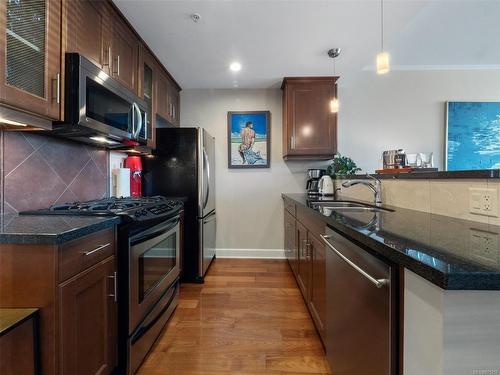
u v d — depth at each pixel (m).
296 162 3.54
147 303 1.61
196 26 2.11
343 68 2.91
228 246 3.60
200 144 2.76
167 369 1.51
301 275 2.34
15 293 0.99
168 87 3.08
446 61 3.37
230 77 3.15
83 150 2.00
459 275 0.55
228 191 3.58
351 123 3.53
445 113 3.49
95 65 1.52
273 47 2.45
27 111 1.20
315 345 1.73
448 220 1.21
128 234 1.40
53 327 0.99
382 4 1.86
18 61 1.13
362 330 0.98
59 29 1.34
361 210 1.62
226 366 1.54
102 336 1.27
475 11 2.33
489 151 3.49
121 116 1.82
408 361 0.73
